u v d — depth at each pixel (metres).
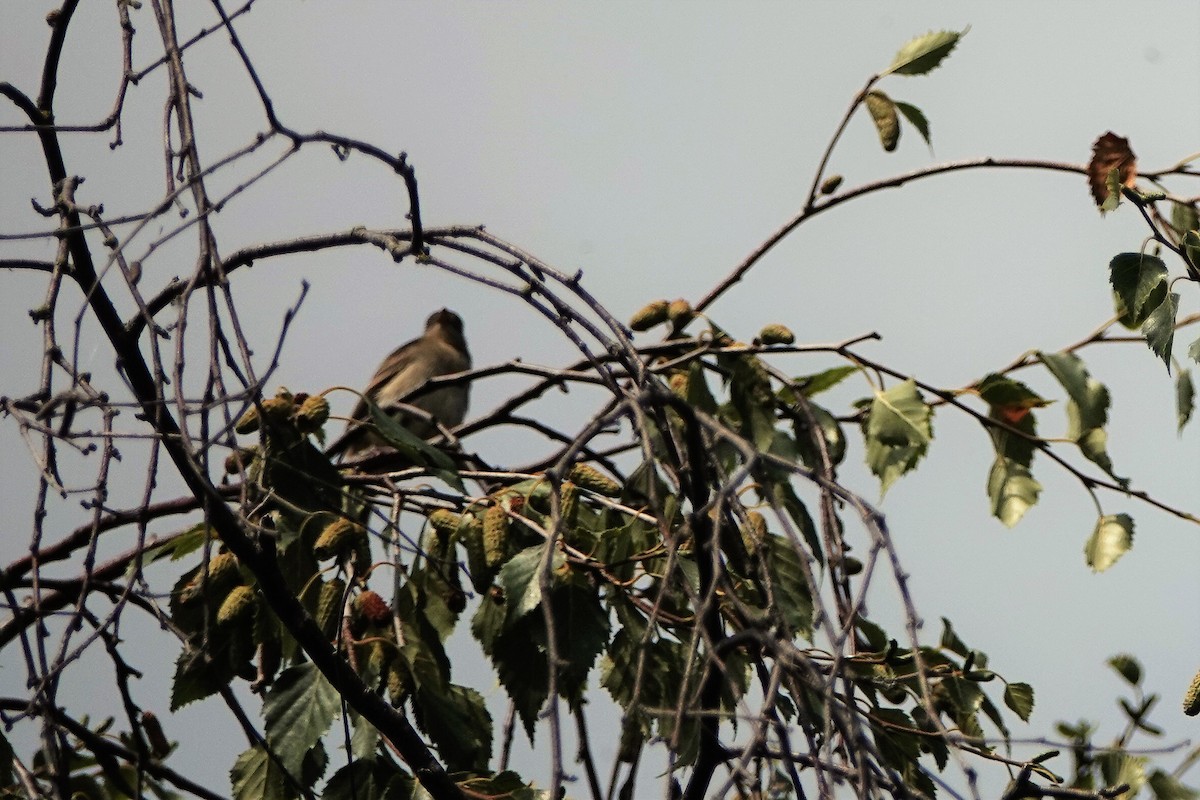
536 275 9.01
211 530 10.10
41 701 7.70
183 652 9.55
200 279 7.70
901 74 11.56
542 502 10.33
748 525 7.79
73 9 9.12
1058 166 11.15
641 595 10.48
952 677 10.34
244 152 7.86
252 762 9.73
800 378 11.93
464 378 11.45
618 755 9.56
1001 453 11.60
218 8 7.99
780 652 6.50
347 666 9.16
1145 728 10.07
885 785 6.65
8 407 7.35
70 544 11.42
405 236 9.19
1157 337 9.59
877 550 6.75
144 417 8.12
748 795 7.75
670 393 7.61
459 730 9.63
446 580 9.70
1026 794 8.26
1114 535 11.20
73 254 9.03
